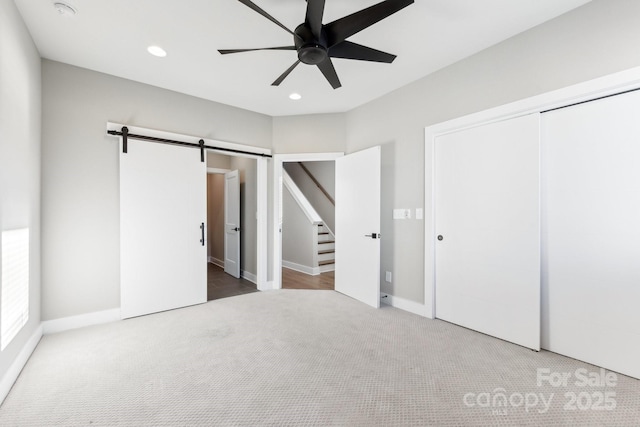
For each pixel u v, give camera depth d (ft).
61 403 5.49
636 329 6.23
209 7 6.65
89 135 9.32
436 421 5.00
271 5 6.60
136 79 10.09
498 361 6.97
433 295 9.86
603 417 5.10
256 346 7.82
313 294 12.87
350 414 5.19
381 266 11.68
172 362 6.98
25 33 7.13
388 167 11.35
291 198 18.81
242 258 16.20
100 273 9.47
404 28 7.46
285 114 13.67
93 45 8.10
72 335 8.50
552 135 7.39
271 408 5.35
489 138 8.43
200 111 11.69
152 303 10.38
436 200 9.79
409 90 10.52
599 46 6.46
